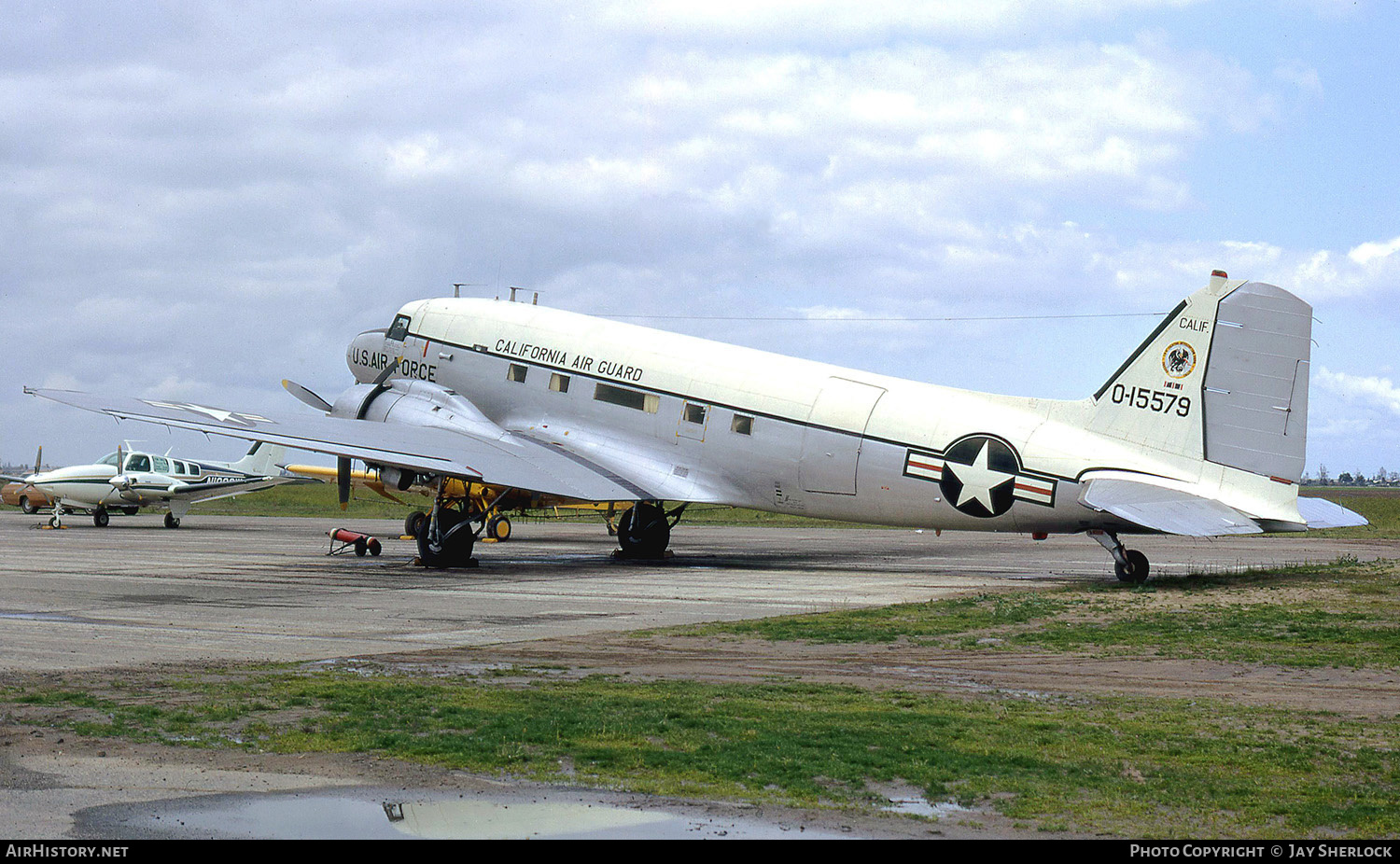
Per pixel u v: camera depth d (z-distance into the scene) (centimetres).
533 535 4116
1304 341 1995
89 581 2123
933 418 2297
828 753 859
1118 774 812
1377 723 980
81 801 717
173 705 998
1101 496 2039
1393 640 1427
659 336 2770
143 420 2292
